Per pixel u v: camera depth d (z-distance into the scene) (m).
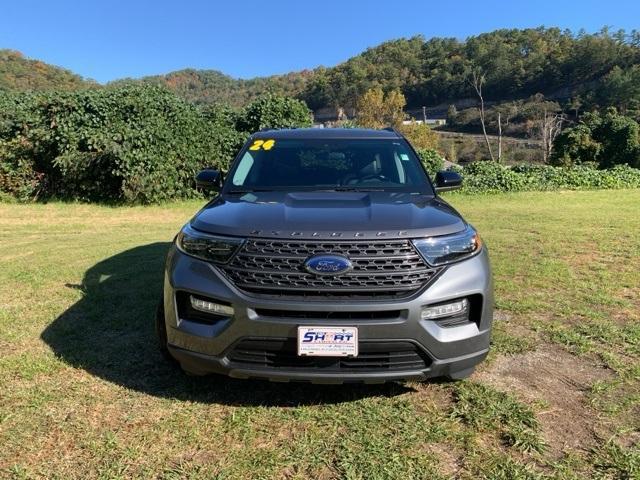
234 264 2.78
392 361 2.74
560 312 4.67
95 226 9.91
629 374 3.43
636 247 7.55
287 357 2.74
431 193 3.84
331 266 2.66
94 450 2.58
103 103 12.56
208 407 3.02
